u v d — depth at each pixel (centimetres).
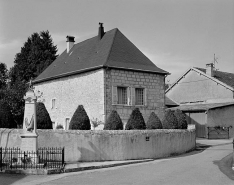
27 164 1526
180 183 1167
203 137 3309
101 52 2677
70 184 1189
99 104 2439
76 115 1922
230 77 4050
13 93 3412
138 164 1784
